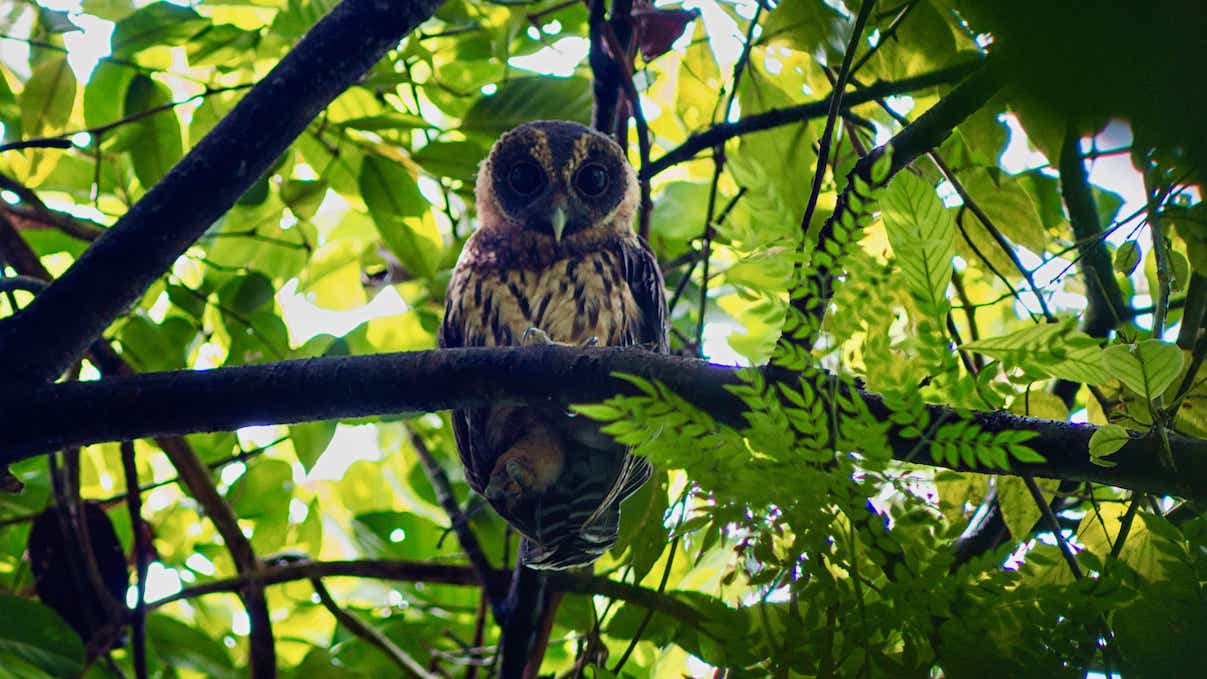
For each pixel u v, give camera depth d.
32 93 7.74
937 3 6.06
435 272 8.16
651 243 9.42
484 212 8.47
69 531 7.83
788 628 3.79
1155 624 3.37
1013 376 3.45
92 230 8.21
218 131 5.23
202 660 8.55
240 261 9.45
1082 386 7.22
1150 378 3.47
